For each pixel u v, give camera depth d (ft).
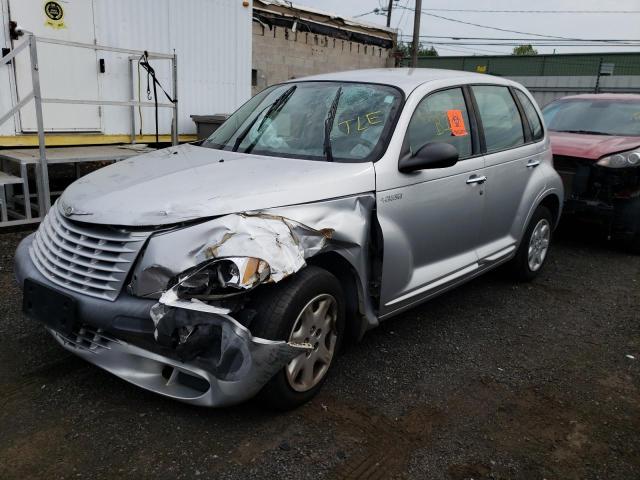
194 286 8.58
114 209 9.46
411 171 11.59
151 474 8.41
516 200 15.69
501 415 10.53
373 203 10.98
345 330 11.73
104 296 9.05
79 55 25.84
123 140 28.43
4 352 11.66
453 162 11.43
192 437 9.28
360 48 59.62
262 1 48.01
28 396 10.18
